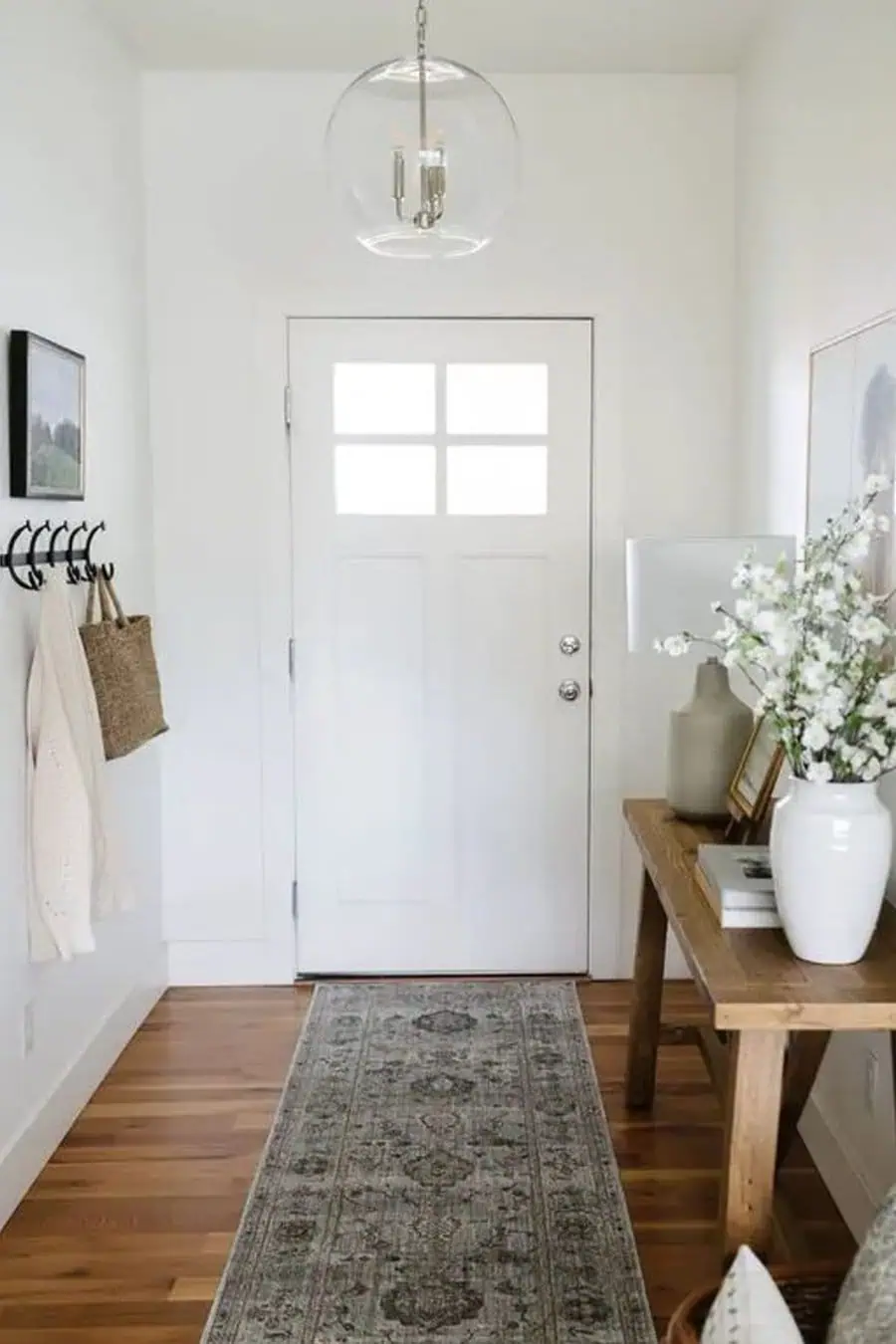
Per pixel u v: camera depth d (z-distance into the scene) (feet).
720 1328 4.66
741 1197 5.80
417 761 12.59
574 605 12.37
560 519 12.29
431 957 12.85
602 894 12.67
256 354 12.06
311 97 11.82
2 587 8.31
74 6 9.76
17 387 8.36
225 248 11.96
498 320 12.09
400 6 10.20
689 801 8.97
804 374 9.61
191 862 12.62
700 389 12.14
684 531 12.27
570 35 10.87
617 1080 10.40
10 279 8.41
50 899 8.65
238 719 12.45
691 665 12.39
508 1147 9.27
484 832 12.68
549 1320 7.28
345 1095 10.14
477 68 11.67
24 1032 8.75
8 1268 7.84
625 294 12.06
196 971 12.75
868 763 6.09
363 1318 7.31
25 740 8.69
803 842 6.06
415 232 8.09
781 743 6.47
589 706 12.49
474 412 12.21
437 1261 7.86
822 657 6.05
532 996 12.30
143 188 11.85
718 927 6.72
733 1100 5.78
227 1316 7.34
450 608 12.40
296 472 12.24
